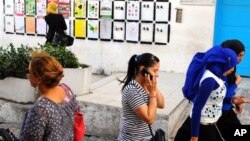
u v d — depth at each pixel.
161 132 3.35
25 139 2.62
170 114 5.46
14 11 10.16
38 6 9.85
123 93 3.33
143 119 3.23
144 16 8.84
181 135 3.81
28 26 10.05
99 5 9.21
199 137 3.68
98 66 9.41
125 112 3.33
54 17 8.41
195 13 8.46
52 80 2.69
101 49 9.35
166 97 6.43
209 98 3.60
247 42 8.39
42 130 2.59
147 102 3.29
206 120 3.65
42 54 2.79
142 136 3.29
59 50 6.35
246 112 6.27
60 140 2.65
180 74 8.53
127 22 9.01
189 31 8.55
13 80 6.24
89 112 5.88
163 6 8.64
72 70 6.20
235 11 8.38
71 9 9.48
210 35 8.43
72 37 9.12
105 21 9.21
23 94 6.19
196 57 3.67
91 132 5.89
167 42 8.73
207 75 3.49
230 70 3.59
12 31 10.27
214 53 3.55
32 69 2.70
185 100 6.59
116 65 9.27
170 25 8.67
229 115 4.08
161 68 8.86
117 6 9.05
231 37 8.47
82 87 6.35
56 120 2.63
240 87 7.59
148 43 8.89
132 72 3.35
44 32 9.88
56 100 2.72
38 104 2.63
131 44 9.05
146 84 3.28
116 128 5.71
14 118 6.25
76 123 2.88
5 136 3.21
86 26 9.40
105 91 6.72
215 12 8.37
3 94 6.38
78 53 9.56
